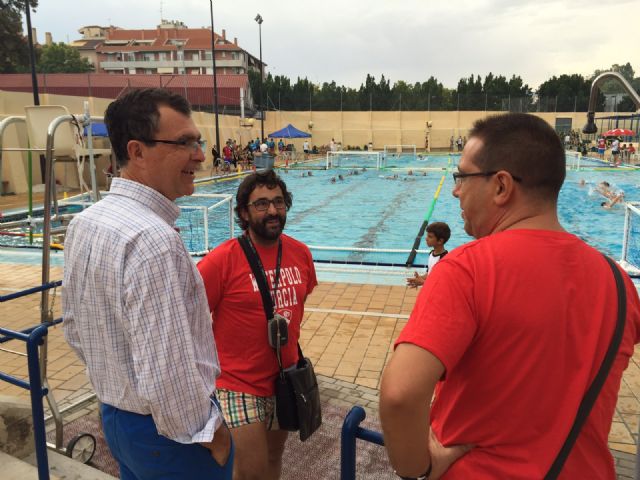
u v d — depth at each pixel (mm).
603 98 44594
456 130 47656
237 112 44844
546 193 1170
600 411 1109
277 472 2637
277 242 2547
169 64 89812
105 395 1583
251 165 30469
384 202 16859
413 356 1008
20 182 16594
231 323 2383
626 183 20453
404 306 5980
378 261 8773
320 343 4883
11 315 5645
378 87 58375
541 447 1066
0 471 2654
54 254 8805
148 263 1392
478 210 1228
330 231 12555
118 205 1507
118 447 1625
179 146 1547
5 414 2951
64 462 2762
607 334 1096
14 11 42156
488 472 1094
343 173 26172
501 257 1090
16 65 47656
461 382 1135
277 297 2420
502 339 1056
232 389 2371
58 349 4738
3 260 8406
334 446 3260
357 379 4160
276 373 2430
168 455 1542
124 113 1523
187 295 1502
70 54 84875
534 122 1183
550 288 1063
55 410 2949
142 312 1387
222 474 1658
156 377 1389
